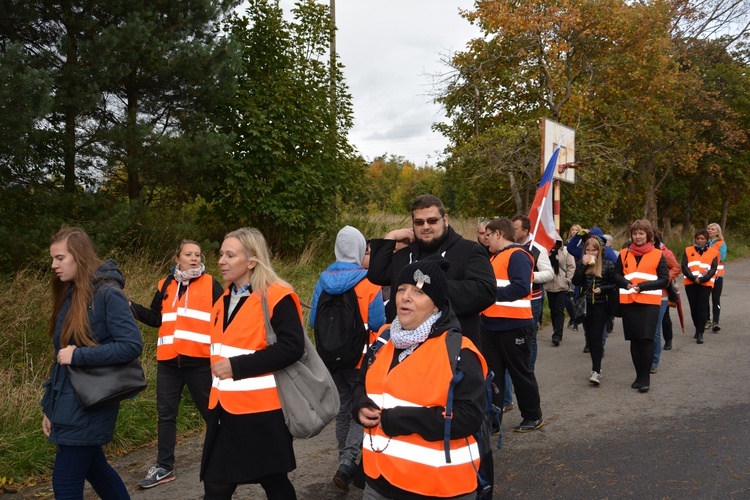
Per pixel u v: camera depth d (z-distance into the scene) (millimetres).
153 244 9797
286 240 12266
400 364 2555
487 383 2812
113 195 9758
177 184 9828
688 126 26906
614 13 18938
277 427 3188
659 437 5340
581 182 17797
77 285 3154
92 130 8773
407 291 2580
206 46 9180
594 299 7074
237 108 11211
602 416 5996
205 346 4672
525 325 5289
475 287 3641
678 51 26781
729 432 5406
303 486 4535
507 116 19906
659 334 7766
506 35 18547
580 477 4539
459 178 19156
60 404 3098
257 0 11750
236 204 11469
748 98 30188
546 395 6812
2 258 7461
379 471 2561
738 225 43875
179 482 4652
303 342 3193
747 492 4199
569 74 19109
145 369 6383
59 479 3082
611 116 20406
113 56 8047
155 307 4922
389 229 15039
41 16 8125
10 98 6520
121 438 5363
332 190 12984
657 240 7965
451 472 2441
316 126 12359
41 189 8125
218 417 3193
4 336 6430
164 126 9852
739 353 8820
